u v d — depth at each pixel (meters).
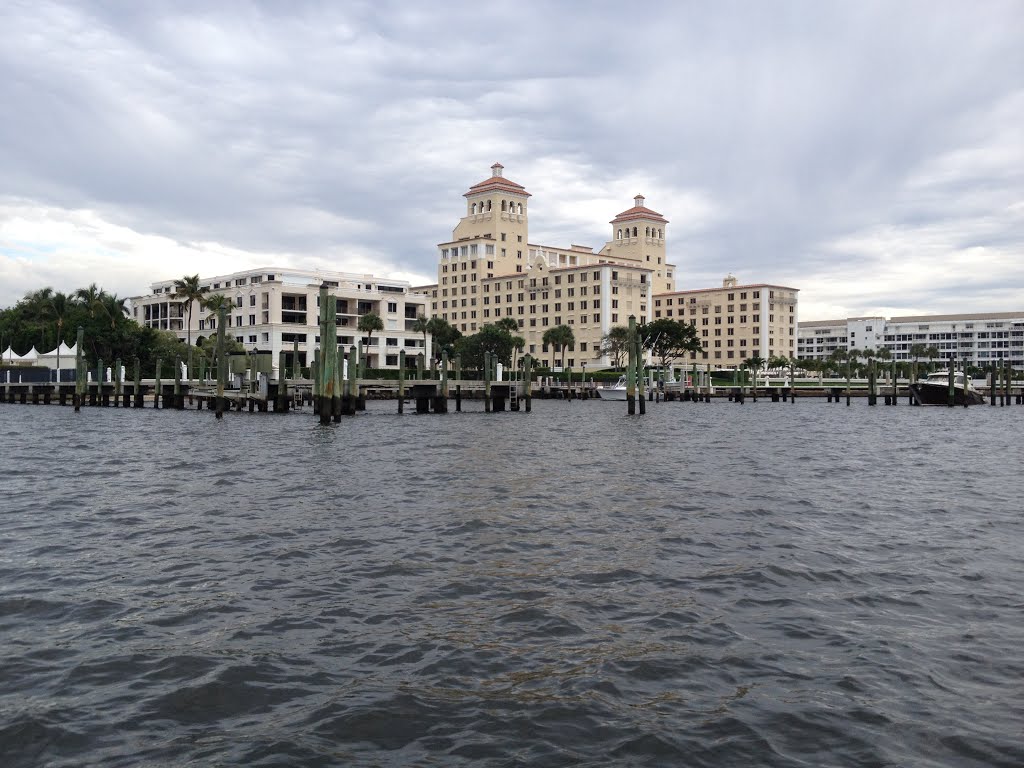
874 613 12.55
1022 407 106.94
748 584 14.16
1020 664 10.37
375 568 15.11
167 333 132.88
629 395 76.12
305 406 86.00
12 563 15.52
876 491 25.86
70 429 52.88
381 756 8.09
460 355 157.88
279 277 153.62
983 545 17.48
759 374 190.25
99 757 8.06
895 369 109.00
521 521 19.75
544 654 10.76
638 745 8.27
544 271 197.62
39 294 139.75
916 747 8.20
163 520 19.84
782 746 8.23
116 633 11.55
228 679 9.91
